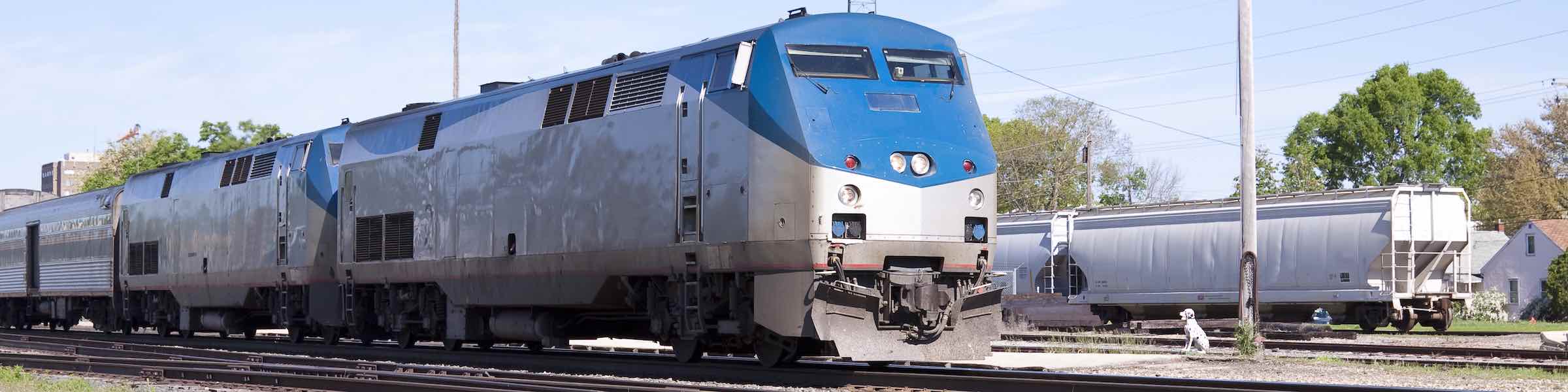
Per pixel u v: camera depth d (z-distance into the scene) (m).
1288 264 31.72
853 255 14.51
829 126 14.64
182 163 30.75
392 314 22.27
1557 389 15.23
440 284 20.50
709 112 15.60
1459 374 17.55
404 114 22.30
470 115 20.22
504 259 18.94
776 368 15.68
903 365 18.14
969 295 15.45
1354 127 72.81
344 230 23.20
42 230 37.31
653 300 16.73
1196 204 33.53
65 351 25.78
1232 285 32.09
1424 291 31.09
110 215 33.00
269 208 25.92
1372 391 12.19
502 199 19.09
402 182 21.58
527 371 17.61
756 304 14.99
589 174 17.42
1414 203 30.41
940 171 15.23
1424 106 73.94
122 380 17.23
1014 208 74.94
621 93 17.16
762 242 14.73
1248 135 21.50
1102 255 35.12
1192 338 22.14
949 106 15.70
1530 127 75.75
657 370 16.80
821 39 15.24
